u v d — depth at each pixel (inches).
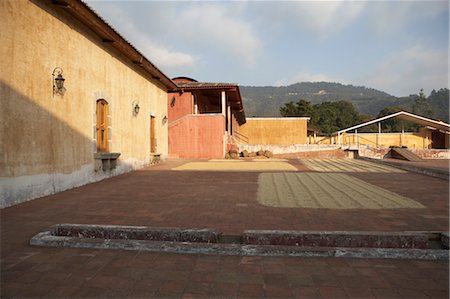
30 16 229.3
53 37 257.0
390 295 89.8
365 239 127.0
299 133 1162.6
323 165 538.9
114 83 380.2
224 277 101.0
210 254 120.0
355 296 89.2
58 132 262.5
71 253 120.7
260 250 119.0
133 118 443.5
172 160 645.9
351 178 355.9
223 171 432.1
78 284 96.3
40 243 129.0
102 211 192.2
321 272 104.6
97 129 341.4
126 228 138.7
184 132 735.1
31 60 230.1
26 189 222.4
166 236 135.4
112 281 98.3
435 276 101.7
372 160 625.9
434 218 173.5
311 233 129.6
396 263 111.6
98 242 126.3
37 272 104.5
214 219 173.3
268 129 1178.0
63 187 268.2
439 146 1171.3
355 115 2228.1
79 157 296.2
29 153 225.9
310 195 244.8
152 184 307.1
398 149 928.3
